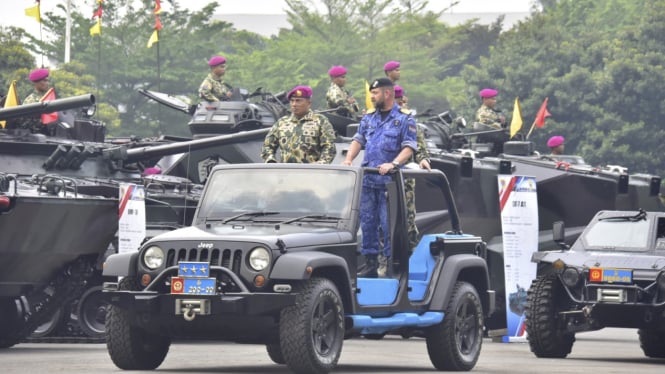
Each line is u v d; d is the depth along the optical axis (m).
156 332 28.23
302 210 29.39
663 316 37.50
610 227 41.06
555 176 57.31
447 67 198.25
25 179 41.84
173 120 157.88
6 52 129.62
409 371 31.30
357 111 56.72
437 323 31.20
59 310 43.75
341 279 28.34
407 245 30.47
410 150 33.03
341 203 29.38
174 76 157.25
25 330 41.88
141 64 157.50
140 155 48.22
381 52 180.50
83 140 51.38
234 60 172.62
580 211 58.09
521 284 46.97
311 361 26.94
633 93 145.50
